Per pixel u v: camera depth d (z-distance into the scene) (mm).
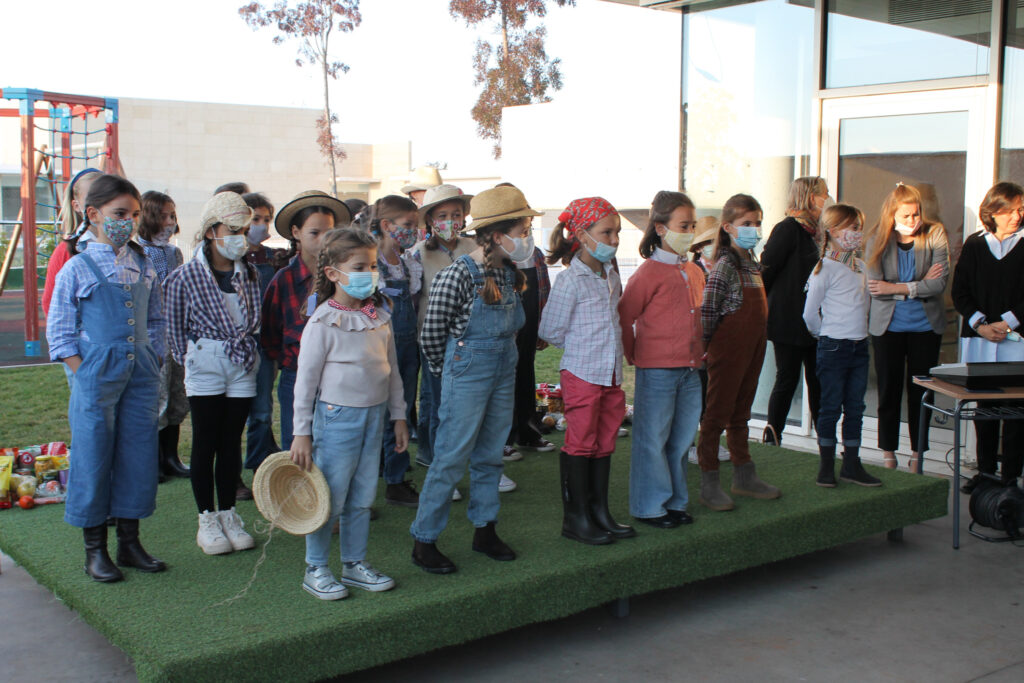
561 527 4086
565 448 3916
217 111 31547
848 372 4746
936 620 3910
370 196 34375
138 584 3455
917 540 4969
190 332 3852
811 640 3717
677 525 4082
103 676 3373
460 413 3492
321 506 3191
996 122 5977
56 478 5012
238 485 4625
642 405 4055
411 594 3307
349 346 3260
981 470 5520
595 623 3893
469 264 3504
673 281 3971
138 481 3584
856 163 6754
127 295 3508
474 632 3328
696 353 4016
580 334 3822
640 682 3354
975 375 4668
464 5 27359
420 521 3551
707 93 7539
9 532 4172
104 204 3455
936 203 6336
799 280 5789
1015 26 5887
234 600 3271
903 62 6441
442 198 4672
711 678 3387
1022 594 4195
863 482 4793
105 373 3449
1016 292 5379
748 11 7211
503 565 3604
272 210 4668
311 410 3246
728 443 4641
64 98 12477
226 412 3885
